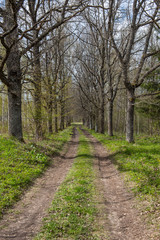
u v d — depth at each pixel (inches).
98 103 1123.3
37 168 369.4
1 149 398.9
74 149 634.8
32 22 562.3
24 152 420.2
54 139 732.0
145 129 1551.4
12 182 281.7
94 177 333.1
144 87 817.5
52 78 711.1
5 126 1131.3
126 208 224.1
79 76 1315.2
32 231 180.1
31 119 559.2
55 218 200.2
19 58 481.4
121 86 1072.2
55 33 684.1
